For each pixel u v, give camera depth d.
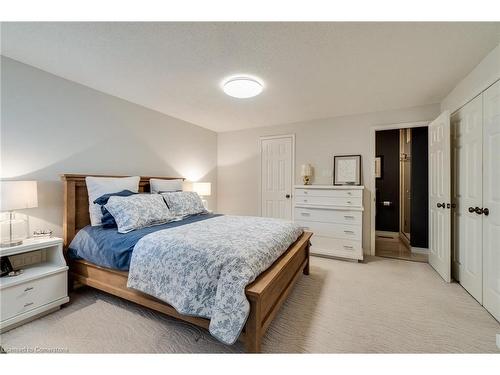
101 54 1.97
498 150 1.83
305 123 4.00
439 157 2.73
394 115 3.37
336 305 2.03
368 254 3.54
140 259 1.72
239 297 1.30
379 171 5.18
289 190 4.16
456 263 2.54
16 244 1.82
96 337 1.59
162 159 3.59
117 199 2.24
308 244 2.71
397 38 1.72
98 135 2.73
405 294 2.23
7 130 2.04
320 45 1.81
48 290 1.86
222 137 4.82
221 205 4.85
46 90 2.28
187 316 1.54
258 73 2.28
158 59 2.04
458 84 2.51
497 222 1.83
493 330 1.67
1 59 1.99
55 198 2.35
